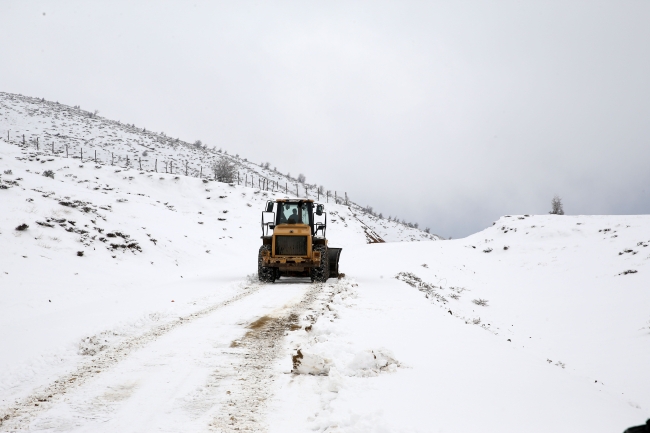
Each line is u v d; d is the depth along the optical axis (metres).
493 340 7.87
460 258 39.41
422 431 3.81
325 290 13.81
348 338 7.35
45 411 4.52
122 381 5.42
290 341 7.39
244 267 23.55
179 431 4.03
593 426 4.03
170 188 55.81
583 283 29.25
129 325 8.47
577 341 18.34
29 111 108.31
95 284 14.45
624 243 37.56
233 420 4.27
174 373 5.72
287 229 15.98
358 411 4.31
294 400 4.78
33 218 19.62
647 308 21.86
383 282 16.88
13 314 10.03
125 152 92.00
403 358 6.29
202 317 9.41
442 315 9.89
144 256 21.55
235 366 6.02
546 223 48.53
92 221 22.98
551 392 5.05
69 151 83.19
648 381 13.10
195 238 31.64
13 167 47.28
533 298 26.98
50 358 6.33
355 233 59.25
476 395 4.83
